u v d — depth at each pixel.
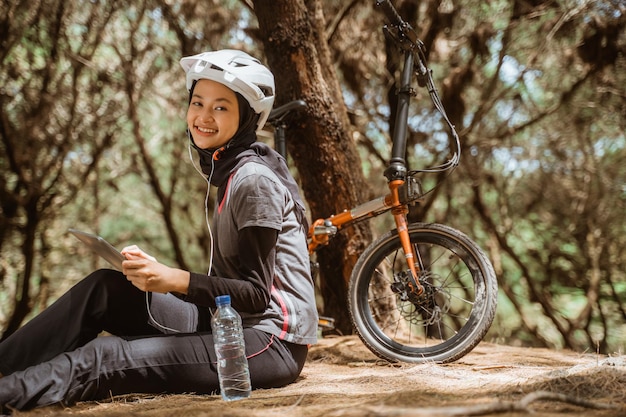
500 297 8.00
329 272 4.05
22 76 5.64
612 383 2.06
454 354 2.89
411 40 3.13
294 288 2.35
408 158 6.35
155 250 8.41
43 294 6.63
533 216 7.32
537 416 1.62
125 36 6.09
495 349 3.51
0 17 5.43
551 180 6.87
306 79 3.91
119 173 7.12
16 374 1.97
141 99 6.61
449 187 6.68
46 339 2.14
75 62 5.78
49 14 5.57
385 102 6.21
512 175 6.90
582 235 7.06
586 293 7.27
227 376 2.13
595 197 6.80
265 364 2.25
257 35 5.83
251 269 2.21
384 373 2.76
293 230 2.40
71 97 5.88
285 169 2.46
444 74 6.03
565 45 5.71
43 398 1.96
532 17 5.53
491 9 5.74
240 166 2.32
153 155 7.52
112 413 1.83
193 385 2.16
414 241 3.08
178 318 2.38
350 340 3.69
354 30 5.87
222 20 5.95
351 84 6.00
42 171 5.93
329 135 3.94
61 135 5.93
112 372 2.06
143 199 7.95
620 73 5.70
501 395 1.99
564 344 6.87
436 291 3.03
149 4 5.83
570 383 2.04
